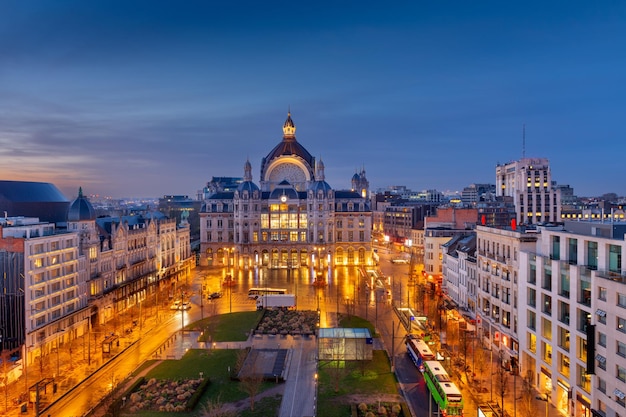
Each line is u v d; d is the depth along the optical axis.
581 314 64.38
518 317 82.00
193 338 104.81
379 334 107.12
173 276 171.62
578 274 64.81
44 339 92.94
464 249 120.44
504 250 90.69
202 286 156.75
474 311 109.19
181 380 78.94
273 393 75.50
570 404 65.44
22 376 83.56
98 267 118.19
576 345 64.56
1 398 74.44
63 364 88.38
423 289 150.00
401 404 70.69
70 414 68.81
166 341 102.56
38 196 152.75
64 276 101.19
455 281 126.69
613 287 57.16
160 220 163.75
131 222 153.00
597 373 60.06
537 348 75.88
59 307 99.06
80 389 77.62
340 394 74.88
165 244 167.12
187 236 193.88
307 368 86.44
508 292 87.81
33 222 111.00
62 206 158.88
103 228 132.62
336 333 90.69
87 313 109.56
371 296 145.12
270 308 129.12
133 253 141.00
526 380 74.69
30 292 89.94
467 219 188.38
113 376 82.88
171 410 68.56
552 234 74.25
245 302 140.00
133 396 71.94
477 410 69.00
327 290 155.38
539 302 75.19
